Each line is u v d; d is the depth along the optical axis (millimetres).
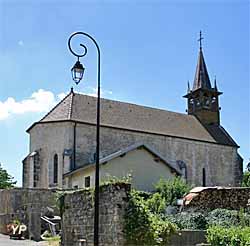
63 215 19109
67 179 40875
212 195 21469
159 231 15250
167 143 49188
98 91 15422
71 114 44062
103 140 44750
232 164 53938
